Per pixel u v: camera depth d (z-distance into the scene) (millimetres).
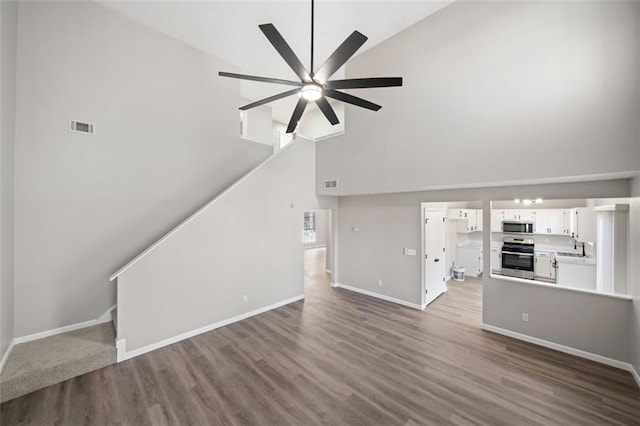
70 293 3428
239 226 4266
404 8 3617
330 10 3713
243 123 6801
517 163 2967
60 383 2676
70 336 3283
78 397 2484
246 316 4340
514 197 3645
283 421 2207
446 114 3529
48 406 2365
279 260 4867
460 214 6488
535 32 2846
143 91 4051
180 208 4484
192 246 3713
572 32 2637
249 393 2539
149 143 4121
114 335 3316
